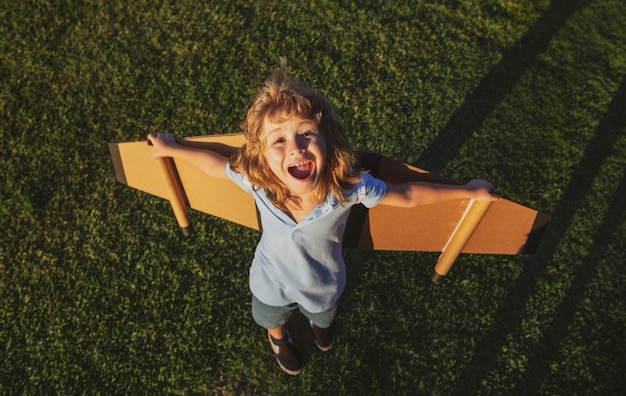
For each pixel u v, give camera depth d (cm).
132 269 350
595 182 375
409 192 224
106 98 403
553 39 427
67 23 429
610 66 419
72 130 392
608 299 339
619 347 325
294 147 191
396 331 332
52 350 328
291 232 221
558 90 408
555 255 352
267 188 213
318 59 414
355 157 215
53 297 342
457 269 349
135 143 248
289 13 432
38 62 416
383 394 315
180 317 336
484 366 322
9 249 355
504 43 425
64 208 368
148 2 437
